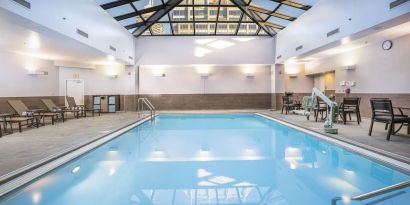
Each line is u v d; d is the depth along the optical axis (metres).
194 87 14.59
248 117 11.91
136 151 5.59
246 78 14.70
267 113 12.05
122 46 11.57
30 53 10.02
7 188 3.18
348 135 6.04
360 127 7.32
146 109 14.49
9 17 5.07
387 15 5.45
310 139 6.75
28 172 3.68
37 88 11.28
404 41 7.89
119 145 6.20
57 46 8.38
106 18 9.61
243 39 13.66
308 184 3.62
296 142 6.46
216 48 13.61
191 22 12.77
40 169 3.87
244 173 4.11
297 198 3.17
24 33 6.59
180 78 14.57
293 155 5.19
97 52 9.52
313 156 5.09
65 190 3.44
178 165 4.57
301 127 7.75
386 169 4.13
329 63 12.20
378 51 8.98
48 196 3.24
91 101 13.90
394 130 6.37
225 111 13.44
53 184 3.66
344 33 7.05
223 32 13.57
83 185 3.63
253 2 10.47
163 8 11.37
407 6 4.94
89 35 8.12
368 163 4.55
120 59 11.59
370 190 3.35
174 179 3.87
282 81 13.94
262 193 3.34
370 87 9.43
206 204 3.02
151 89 14.52
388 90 8.54
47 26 5.86
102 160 4.87
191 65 14.00
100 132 6.85
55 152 4.59
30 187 3.52
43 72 11.09
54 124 8.57
